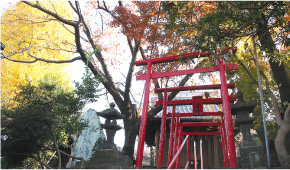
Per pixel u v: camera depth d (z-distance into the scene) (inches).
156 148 622.5
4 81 541.3
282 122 306.8
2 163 325.1
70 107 351.6
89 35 534.6
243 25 235.3
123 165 337.4
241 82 447.2
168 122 615.8
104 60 540.1
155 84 555.2
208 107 674.2
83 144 478.3
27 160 394.3
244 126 335.3
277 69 344.5
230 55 274.4
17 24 537.0
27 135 320.2
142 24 448.1
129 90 512.4
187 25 250.5
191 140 639.1
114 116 357.7
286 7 218.4
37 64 595.8
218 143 625.0
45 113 343.6
